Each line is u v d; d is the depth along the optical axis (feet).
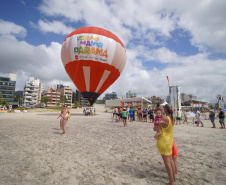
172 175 9.37
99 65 57.88
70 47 58.18
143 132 30.86
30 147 18.24
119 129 34.96
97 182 10.01
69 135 26.43
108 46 58.03
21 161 13.60
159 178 10.73
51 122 48.42
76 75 60.85
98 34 57.82
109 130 33.14
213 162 14.02
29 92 326.03
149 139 24.04
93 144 20.38
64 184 9.66
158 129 9.79
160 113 9.73
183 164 13.51
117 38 62.80
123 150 17.72
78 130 32.40
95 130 32.89
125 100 130.21
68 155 15.55
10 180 10.00
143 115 55.52
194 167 12.82
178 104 51.21
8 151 16.51
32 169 11.90
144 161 14.12
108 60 58.54
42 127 35.94
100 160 14.29
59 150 17.21
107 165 13.08
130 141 22.49
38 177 10.56
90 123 47.26
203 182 10.19
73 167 12.50
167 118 9.59
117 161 14.08
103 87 65.16
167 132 9.69
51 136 25.11
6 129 31.96
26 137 23.97
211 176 11.12
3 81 289.53
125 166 12.90
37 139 22.66
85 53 56.24
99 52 56.70
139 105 116.06
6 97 289.94
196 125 46.24
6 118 61.52
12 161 13.55
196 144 21.04
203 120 71.00
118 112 54.24
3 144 19.48
